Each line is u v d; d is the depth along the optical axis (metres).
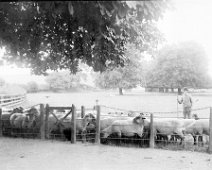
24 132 14.20
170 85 81.56
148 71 86.81
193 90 86.88
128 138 12.56
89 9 6.25
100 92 103.31
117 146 12.23
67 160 9.77
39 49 12.66
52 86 106.69
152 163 9.59
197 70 80.31
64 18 9.01
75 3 5.92
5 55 14.02
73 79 107.25
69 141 13.09
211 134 11.32
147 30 13.25
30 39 11.30
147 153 11.02
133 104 44.34
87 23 7.15
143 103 46.69
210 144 11.32
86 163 9.41
